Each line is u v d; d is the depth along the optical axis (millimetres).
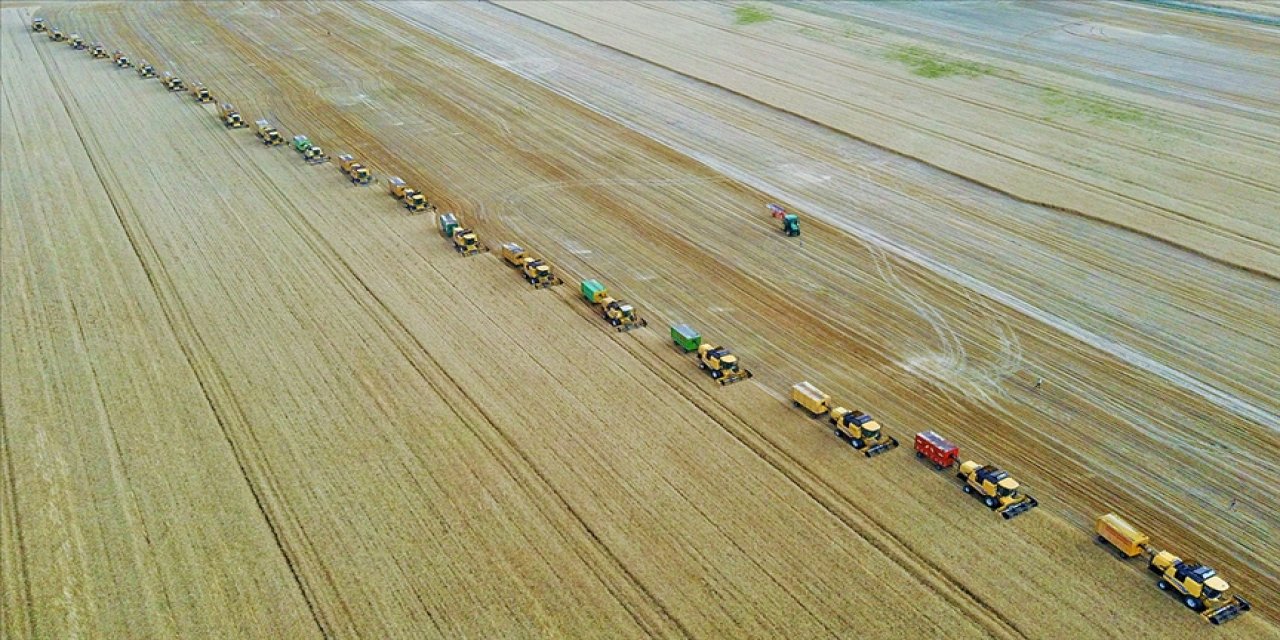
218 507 31656
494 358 39750
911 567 28203
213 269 48312
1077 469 32281
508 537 29797
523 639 26000
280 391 37906
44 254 50688
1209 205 51344
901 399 36406
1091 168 56531
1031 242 48469
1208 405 35469
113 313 44500
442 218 51281
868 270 46469
